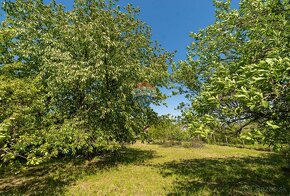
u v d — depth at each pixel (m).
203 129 4.39
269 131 3.91
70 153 19.31
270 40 5.55
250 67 3.48
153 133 37.00
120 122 16.61
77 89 15.59
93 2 17.42
